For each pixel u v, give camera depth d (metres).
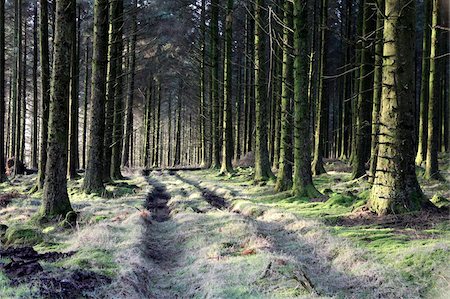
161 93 48.91
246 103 35.75
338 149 35.91
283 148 16.25
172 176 29.50
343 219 10.17
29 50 39.22
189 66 40.44
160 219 12.98
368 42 17.80
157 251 8.98
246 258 7.20
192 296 6.20
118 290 5.51
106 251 7.75
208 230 9.82
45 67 17.73
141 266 7.07
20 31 28.28
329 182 19.38
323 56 23.23
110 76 21.11
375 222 9.42
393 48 10.06
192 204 14.71
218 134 31.80
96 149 16.55
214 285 6.18
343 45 34.69
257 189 17.86
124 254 7.51
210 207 13.72
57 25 11.24
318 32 27.06
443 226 8.32
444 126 32.56
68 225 10.39
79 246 8.18
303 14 14.66
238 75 37.91
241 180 22.80
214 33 29.73
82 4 27.89
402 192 9.88
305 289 5.75
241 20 32.94
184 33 33.75
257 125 20.34
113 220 11.10
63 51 11.25
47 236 9.21
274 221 11.12
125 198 15.77
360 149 18.70
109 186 18.78
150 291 6.38
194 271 7.09
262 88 20.06
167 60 38.09
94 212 12.34
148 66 37.19
